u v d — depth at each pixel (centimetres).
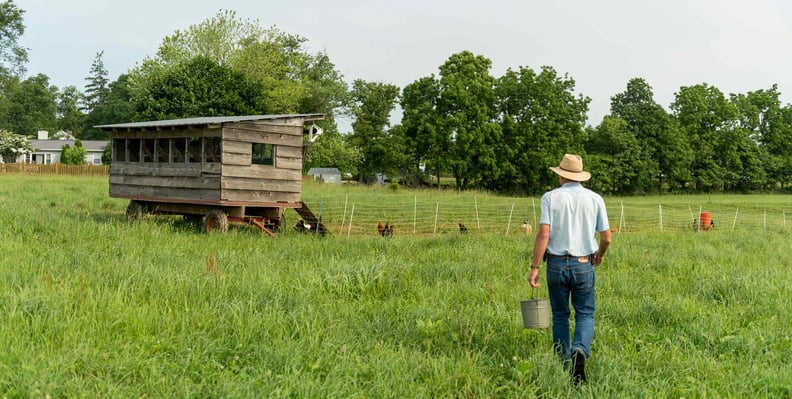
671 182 8275
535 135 6694
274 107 5800
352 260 1188
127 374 521
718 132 8769
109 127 2133
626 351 654
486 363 614
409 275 1047
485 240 1738
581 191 623
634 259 1352
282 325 670
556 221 613
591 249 614
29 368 492
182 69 5119
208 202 1834
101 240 1338
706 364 617
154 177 2027
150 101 5003
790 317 822
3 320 620
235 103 5125
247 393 482
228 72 5219
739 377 582
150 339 613
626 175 7675
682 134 8294
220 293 800
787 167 9038
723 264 1338
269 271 993
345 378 534
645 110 8331
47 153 8106
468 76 6675
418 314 757
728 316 820
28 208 1881
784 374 584
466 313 775
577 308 618
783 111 9662
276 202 1916
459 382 556
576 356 562
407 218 2805
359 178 8206
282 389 504
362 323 729
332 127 6781
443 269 1106
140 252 1187
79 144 7650
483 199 4078
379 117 8425
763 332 733
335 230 2295
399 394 514
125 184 2134
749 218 4069
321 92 6569
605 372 579
